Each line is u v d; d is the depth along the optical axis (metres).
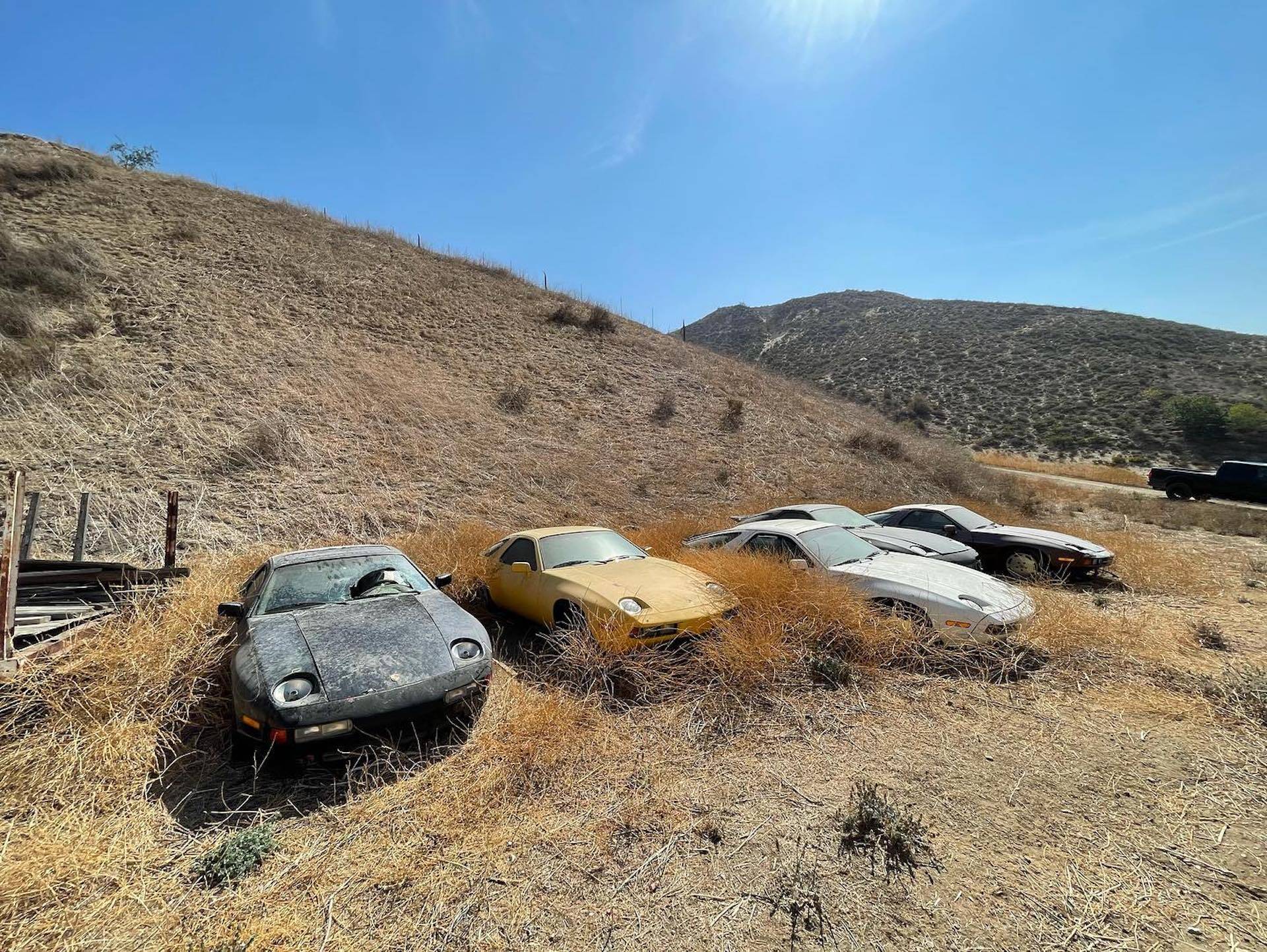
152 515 8.66
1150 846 2.86
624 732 4.05
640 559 6.43
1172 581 8.05
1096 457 32.34
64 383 11.29
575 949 2.32
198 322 14.90
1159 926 2.38
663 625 4.82
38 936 2.37
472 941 2.38
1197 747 3.74
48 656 3.93
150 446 10.36
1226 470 20.70
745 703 4.41
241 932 2.38
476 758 3.71
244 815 3.25
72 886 2.63
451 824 3.11
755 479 15.43
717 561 6.32
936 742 3.88
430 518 10.38
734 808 3.21
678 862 2.80
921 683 4.79
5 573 3.67
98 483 9.09
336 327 17.42
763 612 5.34
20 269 14.13
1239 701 4.23
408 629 4.36
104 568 5.36
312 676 3.73
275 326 16.11
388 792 3.43
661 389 20.27
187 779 3.60
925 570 6.16
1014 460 31.58
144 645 4.25
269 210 26.45
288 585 4.85
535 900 2.59
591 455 14.78
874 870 2.72
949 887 2.61
